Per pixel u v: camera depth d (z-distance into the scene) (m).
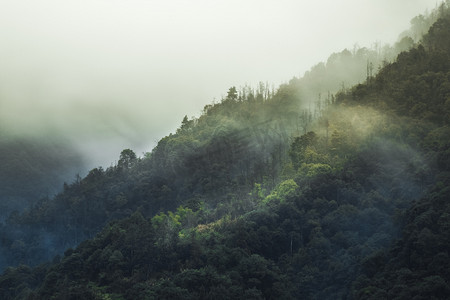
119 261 163.38
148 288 149.75
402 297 128.62
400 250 146.38
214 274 148.00
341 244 162.75
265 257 165.88
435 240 140.00
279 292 147.25
